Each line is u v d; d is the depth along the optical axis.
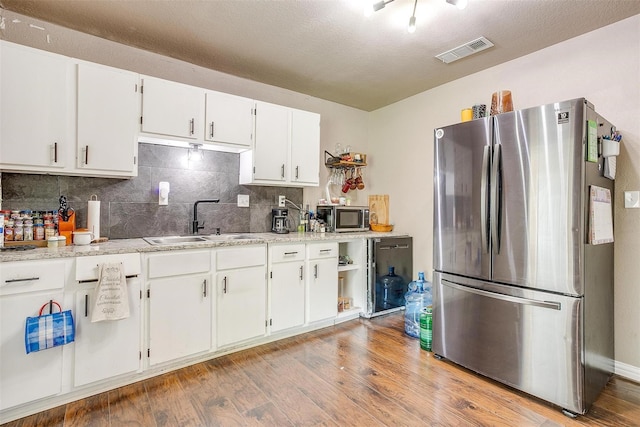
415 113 3.62
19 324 1.66
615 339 2.21
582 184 1.74
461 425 1.66
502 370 2.02
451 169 2.33
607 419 1.71
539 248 1.87
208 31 2.36
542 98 2.58
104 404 1.81
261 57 2.75
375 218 4.04
